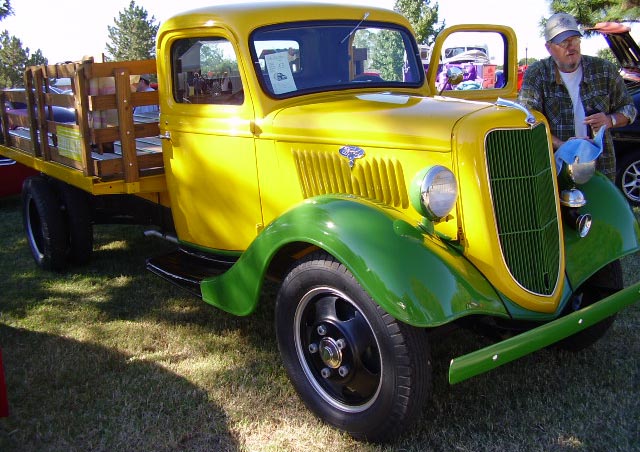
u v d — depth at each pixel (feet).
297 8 12.09
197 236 13.19
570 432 9.00
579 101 12.87
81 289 15.60
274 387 10.60
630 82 26.23
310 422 9.53
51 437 9.23
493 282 9.03
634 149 21.75
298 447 8.91
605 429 9.07
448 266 8.50
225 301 10.59
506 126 8.99
